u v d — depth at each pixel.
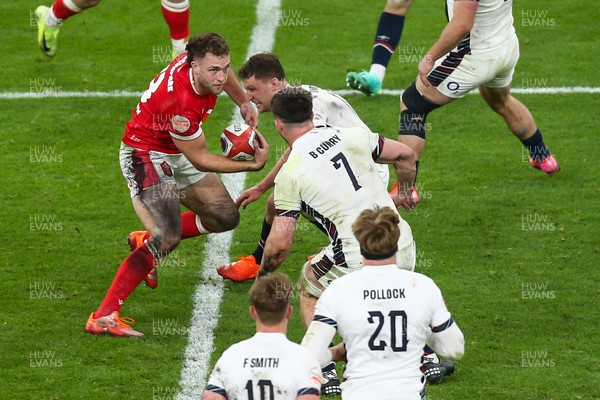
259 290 15.23
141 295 25.19
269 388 15.08
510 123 30.67
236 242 28.16
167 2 35.47
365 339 16.19
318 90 22.53
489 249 27.22
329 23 44.78
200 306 24.66
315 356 16.06
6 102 37.09
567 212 29.22
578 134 34.44
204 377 21.42
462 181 31.41
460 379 21.23
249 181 31.88
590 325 23.33
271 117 36.53
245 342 15.42
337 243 19.66
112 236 28.20
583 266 26.12
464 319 23.66
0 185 31.17
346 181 19.55
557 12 45.09
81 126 35.34
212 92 22.16
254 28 44.16
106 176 31.97
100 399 20.47
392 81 39.03
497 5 27.47
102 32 43.66
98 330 23.00
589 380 21.05
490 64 27.95
